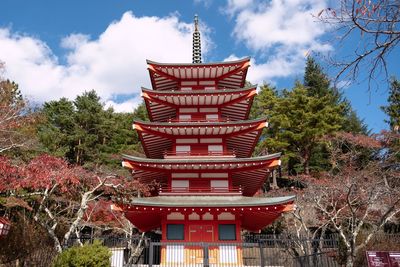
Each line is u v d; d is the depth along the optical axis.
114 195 20.91
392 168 31.11
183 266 20.39
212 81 28.08
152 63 26.94
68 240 18.67
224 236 21.41
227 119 27.08
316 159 48.25
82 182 22.95
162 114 27.97
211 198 22.42
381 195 26.98
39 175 15.84
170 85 29.06
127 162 22.56
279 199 21.19
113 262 19.92
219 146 24.73
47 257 22.20
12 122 23.34
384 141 33.84
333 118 45.47
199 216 21.81
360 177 28.44
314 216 33.75
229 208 20.73
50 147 40.41
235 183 27.09
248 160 22.38
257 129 24.00
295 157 47.78
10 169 15.41
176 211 21.16
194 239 21.33
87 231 38.81
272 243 32.09
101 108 51.31
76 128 46.75
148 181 25.31
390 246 25.00
